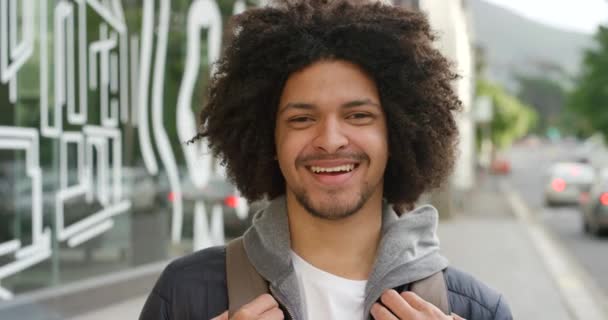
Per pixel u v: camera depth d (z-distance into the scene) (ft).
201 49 26.37
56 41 20.01
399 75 5.29
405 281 5.01
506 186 123.85
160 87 24.64
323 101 4.96
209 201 26.58
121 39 22.84
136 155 23.36
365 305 4.98
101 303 20.42
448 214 59.16
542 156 305.94
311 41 5.02
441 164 5.94
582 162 123.54
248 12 5.75
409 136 5.55
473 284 5.21
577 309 25.03
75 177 20.63
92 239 21.21
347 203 4.97
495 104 171.12
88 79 21.30
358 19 5.14
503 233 49.96
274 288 5.01
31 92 19.08
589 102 124.98
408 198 5.98
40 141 19.36
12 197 18.35
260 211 5.86
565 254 41.42
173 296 5.17
